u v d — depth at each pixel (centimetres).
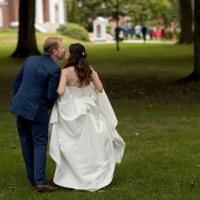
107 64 3884
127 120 1666
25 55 4322
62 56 967
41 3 9312
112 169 958
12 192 970
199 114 1770
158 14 9775
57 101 949
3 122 1659
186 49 5425
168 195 934
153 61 4116
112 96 2253
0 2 9294
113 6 9662
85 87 956
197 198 918
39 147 948
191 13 6269
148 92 2370
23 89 945
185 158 1190
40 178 951
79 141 934
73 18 9644
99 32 8100
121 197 921
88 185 934
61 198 918
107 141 955
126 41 8256
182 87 2497
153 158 1190
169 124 1599
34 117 935
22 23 4341
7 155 1241
